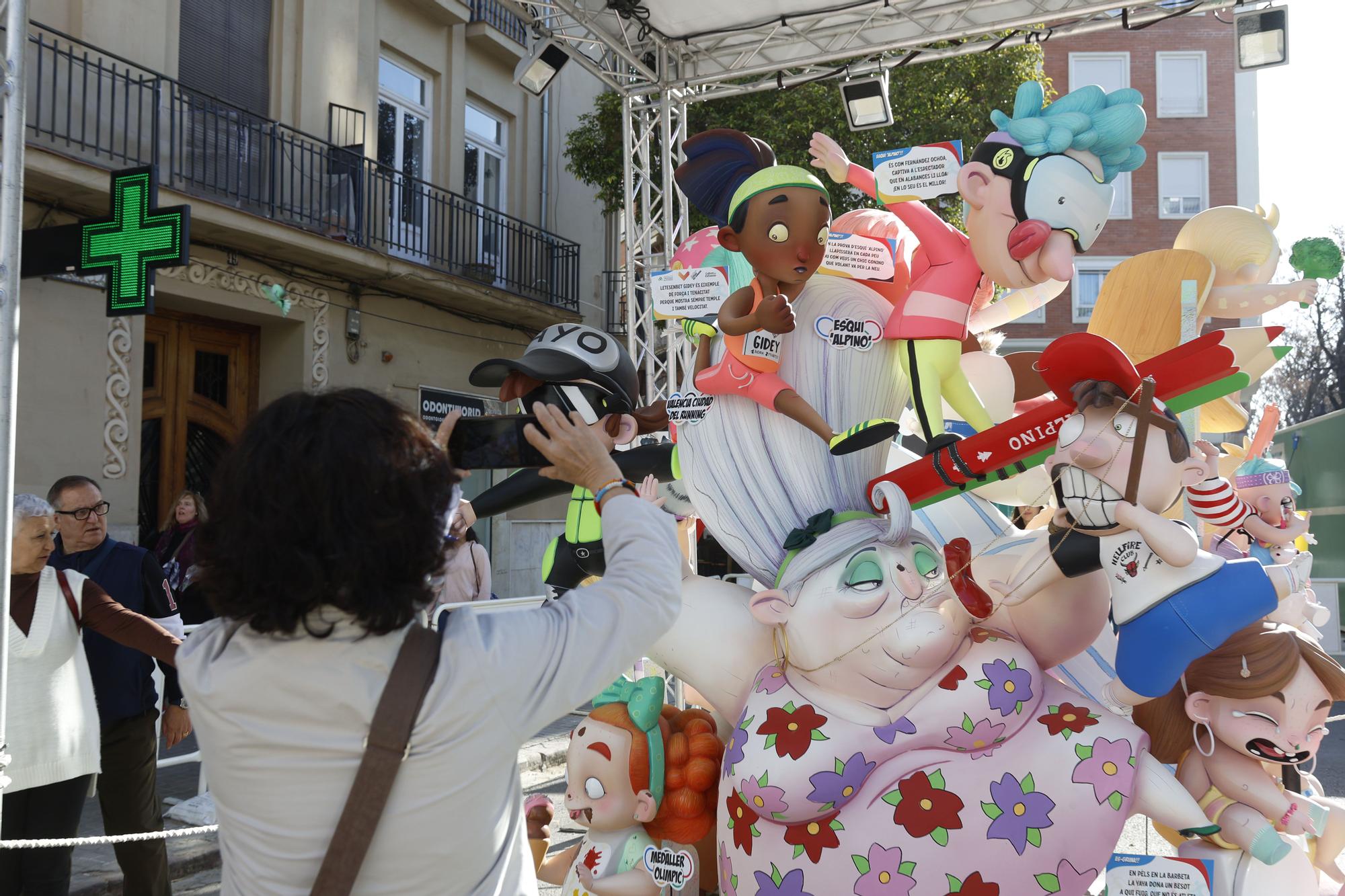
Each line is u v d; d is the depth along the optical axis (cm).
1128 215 2311
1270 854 301
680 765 338
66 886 387
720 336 351
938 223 341
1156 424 274
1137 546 279
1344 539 1480
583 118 1593
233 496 145
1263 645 299
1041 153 320
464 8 1454
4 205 383
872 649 282
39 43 927
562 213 1698
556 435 177
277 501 141
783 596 297
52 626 378
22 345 916
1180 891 288
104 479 980
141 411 1016
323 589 139
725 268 361
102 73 997
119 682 414
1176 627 273
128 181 560
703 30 859
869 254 341
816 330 334
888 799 281
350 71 1277
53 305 939
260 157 1127
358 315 1277
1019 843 274
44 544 383
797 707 294
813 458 329
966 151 1373
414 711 140
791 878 287
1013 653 292
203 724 146
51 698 377
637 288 1045
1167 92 2320
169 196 1000
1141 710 328
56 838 376
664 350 972
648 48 894
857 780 282
